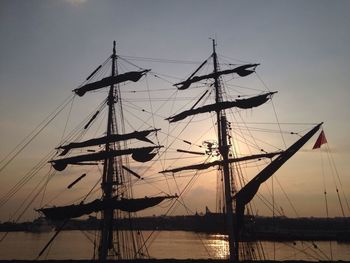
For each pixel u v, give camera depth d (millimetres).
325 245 118438
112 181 45312
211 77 48656
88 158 46469
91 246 133250
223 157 44594
